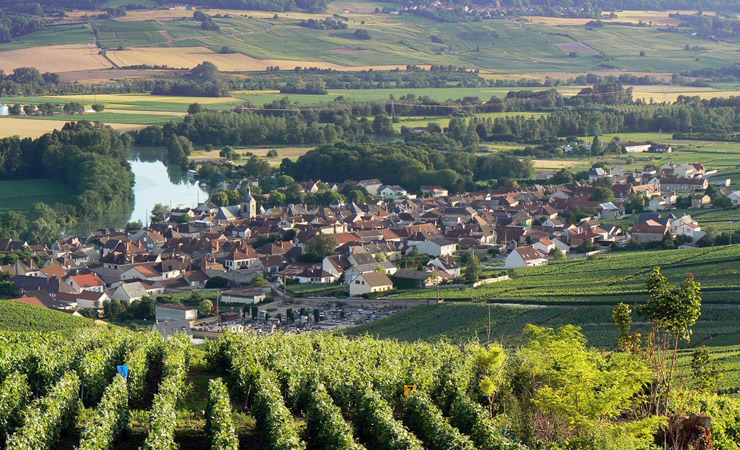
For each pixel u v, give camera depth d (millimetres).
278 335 134625
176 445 80188
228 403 88688
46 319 185125
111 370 105500
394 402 102375
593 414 90062
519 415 91500
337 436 82688
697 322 189125
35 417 81125
